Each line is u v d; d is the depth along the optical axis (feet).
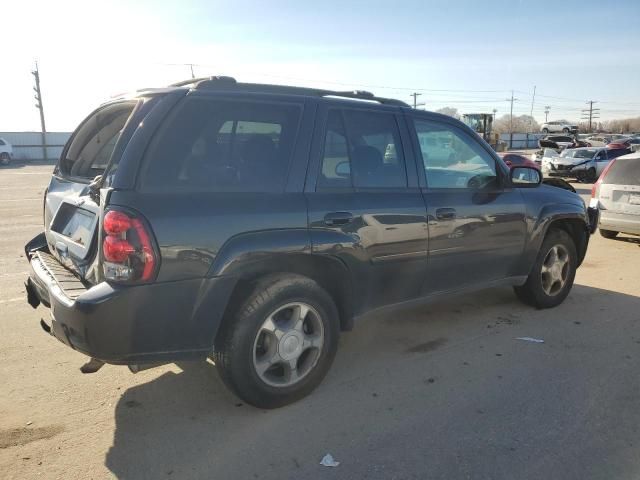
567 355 14.12
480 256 14.89
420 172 13.52
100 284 9.40
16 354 13.87
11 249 27.02
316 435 10.28
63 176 13.51
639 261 25.84
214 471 9.19
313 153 11.51
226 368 10.53
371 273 12.35
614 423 10.76
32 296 12.53
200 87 10.54
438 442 10.05
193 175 10.06
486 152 15.35
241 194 10.48
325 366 11.78
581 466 9.35
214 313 9.99
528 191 16.40
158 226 9.36
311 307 11.27
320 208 11.30
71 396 11.75
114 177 9.55
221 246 9.95
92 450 9.77
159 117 9.89
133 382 12.45
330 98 12.25
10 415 10.91
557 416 11.02
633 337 15.44
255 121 10.96
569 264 18.04
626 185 29.45
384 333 15.67
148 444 9.96
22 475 9.02
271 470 9.22
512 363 13.60
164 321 9.58
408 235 12.87
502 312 17.56
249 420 10.84
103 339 9.21
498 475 9.09
